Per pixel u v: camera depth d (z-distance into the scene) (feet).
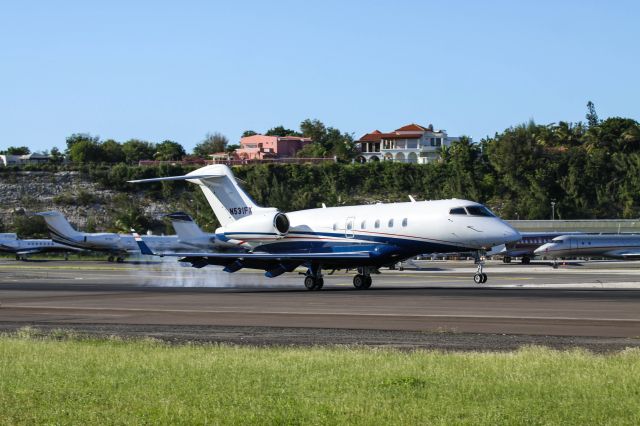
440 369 77.51
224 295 199.82
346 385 71.00
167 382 73.56
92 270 360.89
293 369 79.05
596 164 627.87
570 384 70.08
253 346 101.45
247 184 636.07
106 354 91.09
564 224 516.32
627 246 426.92
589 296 178.50
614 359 82.12
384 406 62.80
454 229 209.15
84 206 618.03
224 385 71.92
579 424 57.57
